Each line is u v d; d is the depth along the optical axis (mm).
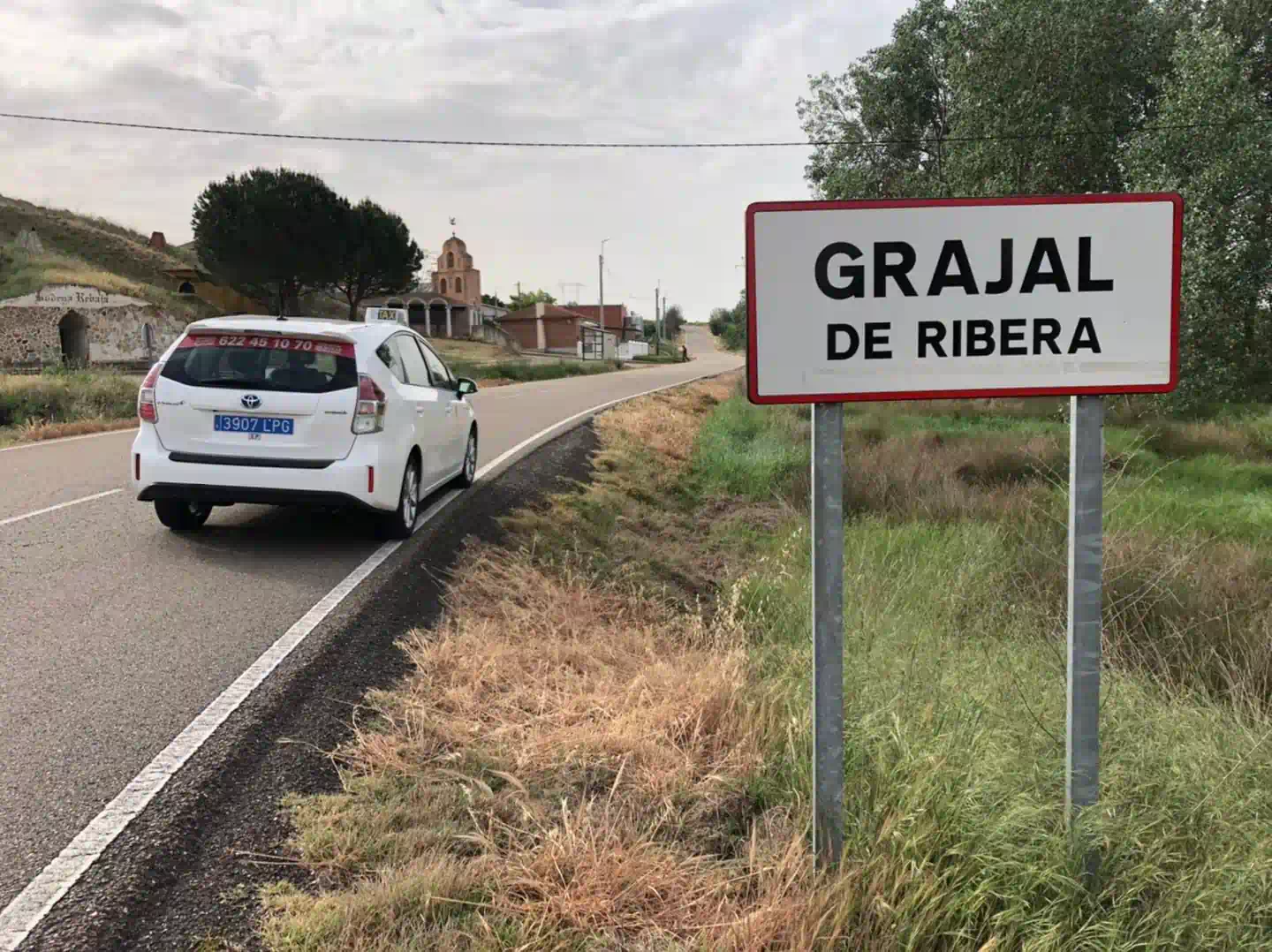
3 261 43781
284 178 54094
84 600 5703
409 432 7359
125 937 2678
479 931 2715
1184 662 5734
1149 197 2893
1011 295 2914
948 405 21906
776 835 3275
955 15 27125
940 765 3264
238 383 6738
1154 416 19688
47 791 3404
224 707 4133
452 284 83500
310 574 6285
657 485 12672
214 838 3182
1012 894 2805
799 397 2920
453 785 3545
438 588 6254
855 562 7719
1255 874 2914
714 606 7672
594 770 3713
